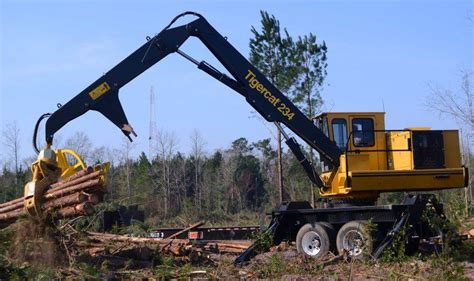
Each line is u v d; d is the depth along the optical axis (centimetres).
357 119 1552
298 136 1530
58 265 1135
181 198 4075
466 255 1138
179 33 1479
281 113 1520
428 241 1416
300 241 1407
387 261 1209
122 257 1251
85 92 1379
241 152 5219
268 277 1134
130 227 1485
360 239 1299
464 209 1313
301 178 3584
